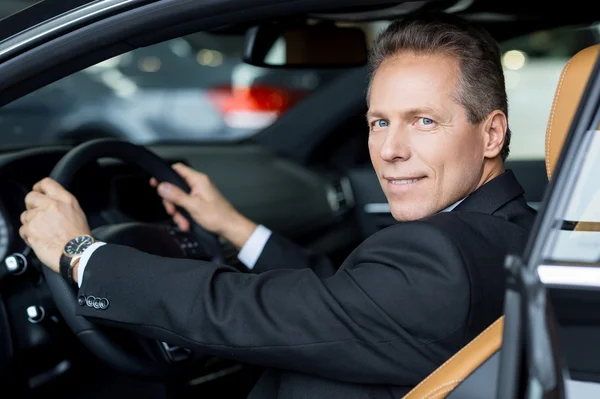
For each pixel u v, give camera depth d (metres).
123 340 1.70
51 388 1.85
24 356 1.75
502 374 1.01
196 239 2.05
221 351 1.41
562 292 1.06
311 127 3.48
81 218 1.64
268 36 2.18
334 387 1.40
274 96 7.42
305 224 3.27
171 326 1.44
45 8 1.45
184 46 7.87
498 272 1.34
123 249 1.53
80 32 1.44
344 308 1.33
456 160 1.43
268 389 1.53
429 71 1.41
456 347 1.30
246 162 3.33
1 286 1.71
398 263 1.33
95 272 1.51
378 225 3.32
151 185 2.09
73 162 1.76
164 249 1.91
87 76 6.71
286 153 3.48
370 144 1.51
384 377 1.33
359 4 1.45
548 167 1.47
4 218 1.73
